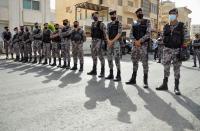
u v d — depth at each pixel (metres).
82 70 9.59
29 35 12.33
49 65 11.23
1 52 18.91
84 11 37.09
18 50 13.11
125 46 22.06
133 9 42.31
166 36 6.28
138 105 4.93
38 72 9.02
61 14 42.06
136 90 6.34
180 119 4.16
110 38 7.65
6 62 12.54
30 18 23.86
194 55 13.27
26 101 5.02
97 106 4.77
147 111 4.55
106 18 30.22
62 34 10.14
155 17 50.16
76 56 9.84
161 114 4.40
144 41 6.70
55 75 8.38
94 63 8.70
